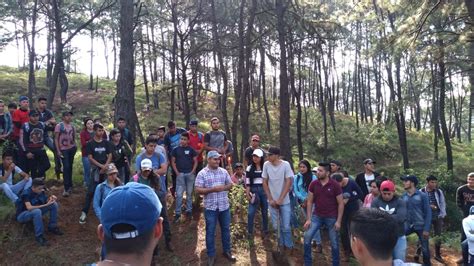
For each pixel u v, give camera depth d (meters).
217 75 22.80
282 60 14.27
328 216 7.26
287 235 8.00
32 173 9.47
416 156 28.91
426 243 8.44
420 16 13.34
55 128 9.77
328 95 31.09
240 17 15.16
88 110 27.17
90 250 8.07
